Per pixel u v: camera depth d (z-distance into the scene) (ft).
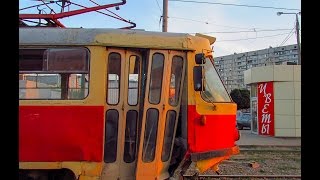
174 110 22.49
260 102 83.15
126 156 21.57
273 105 79.20
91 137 20.58
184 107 22.70
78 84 21.04
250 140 70.44
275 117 78.74
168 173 22.82
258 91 84.02
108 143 21.17
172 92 22.48
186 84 22.65
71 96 20.93
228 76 319.06
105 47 21.24
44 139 20.48
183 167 23.67
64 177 21.56
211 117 23.07
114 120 21.30
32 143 20.44
